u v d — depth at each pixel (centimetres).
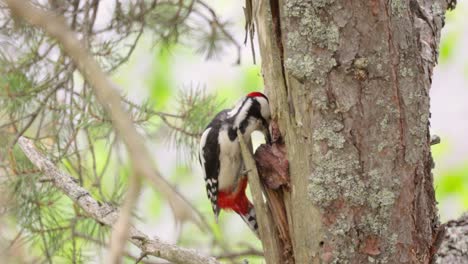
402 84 729
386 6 724
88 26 1041
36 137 1035
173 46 1274
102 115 988
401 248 722
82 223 1090
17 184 1037
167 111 1639
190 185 1716
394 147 723
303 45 734
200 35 1241
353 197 720
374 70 722
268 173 780
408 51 734
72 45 349
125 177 1215
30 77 1039
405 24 734
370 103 723
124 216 310
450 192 1666
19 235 1025
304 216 743
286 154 775
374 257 717
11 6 344
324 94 729
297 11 734
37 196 1051
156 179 306
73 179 944
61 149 1041
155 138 1109
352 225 719
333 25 725
